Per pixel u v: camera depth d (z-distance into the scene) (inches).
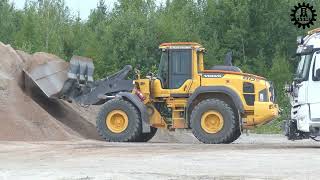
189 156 674.2
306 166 559.8
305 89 814.5
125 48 2017.7
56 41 2359.7
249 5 2395.4
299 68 841.5
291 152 724.7
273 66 2161.7
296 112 829.8
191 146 844.6
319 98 804.6
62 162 615.2
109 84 1061.8
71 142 919.0
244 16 2386.8
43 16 2701.8
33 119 1002.7
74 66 1070.4
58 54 2253.9
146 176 484.4
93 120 1186.0
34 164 595.8
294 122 837.2
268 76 2156.7
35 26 2532.0
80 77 1074.1
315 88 807.1
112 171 524.7
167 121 1018.7
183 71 1013.2
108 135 997.2
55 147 807.7
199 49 1019.9
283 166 560.1
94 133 1123.9
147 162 606.5
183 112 1008.9
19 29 2770.7
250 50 2383.1
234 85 981.8
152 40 2026.3
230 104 981.2
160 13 2399.1
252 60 2314.2
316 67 809.5
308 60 817.5
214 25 2463.1
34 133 972.6
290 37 2375.7
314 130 811.4
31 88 1090.1
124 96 1008.9
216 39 2345.0
